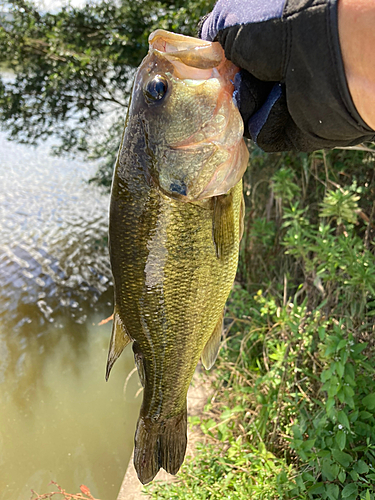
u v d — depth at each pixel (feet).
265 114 0.82
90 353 3.84
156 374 1.18
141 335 1.13
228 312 3.01
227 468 1.90
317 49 0.65
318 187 2.49
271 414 2.10
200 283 1.05
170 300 1.06
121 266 1.05
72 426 3.06
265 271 2.92
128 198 0.99
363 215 2.04
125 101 5.16
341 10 0.62
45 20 4.90
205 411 2.23
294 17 0.67
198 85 0.87
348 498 1.52
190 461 1.99
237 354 2.66
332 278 1.84
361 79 0.62
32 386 3.48
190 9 3.73
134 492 2.03
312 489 1.62
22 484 2.68
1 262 5.30
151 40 0.90
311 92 0.68
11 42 4.86
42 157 9.00
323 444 1.70
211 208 1.00
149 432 1.26
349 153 2.22
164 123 0.90
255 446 2.10
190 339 1.12
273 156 2.75
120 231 1.02
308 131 0.75
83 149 5.47
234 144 0.90
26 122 5.23
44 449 2.92
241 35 0.74
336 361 1.64
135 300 1.08
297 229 2.06
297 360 2.15
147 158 0.94
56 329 4.17
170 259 1.02
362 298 1.84
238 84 0.85
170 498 1.84
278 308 2.29
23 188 7.48
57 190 7.41
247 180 3.13
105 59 4.68
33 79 5.08
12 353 3.87
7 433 3.04
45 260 5.32
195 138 0.89
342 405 1.81
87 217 6.50
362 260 1.75
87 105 5.10
